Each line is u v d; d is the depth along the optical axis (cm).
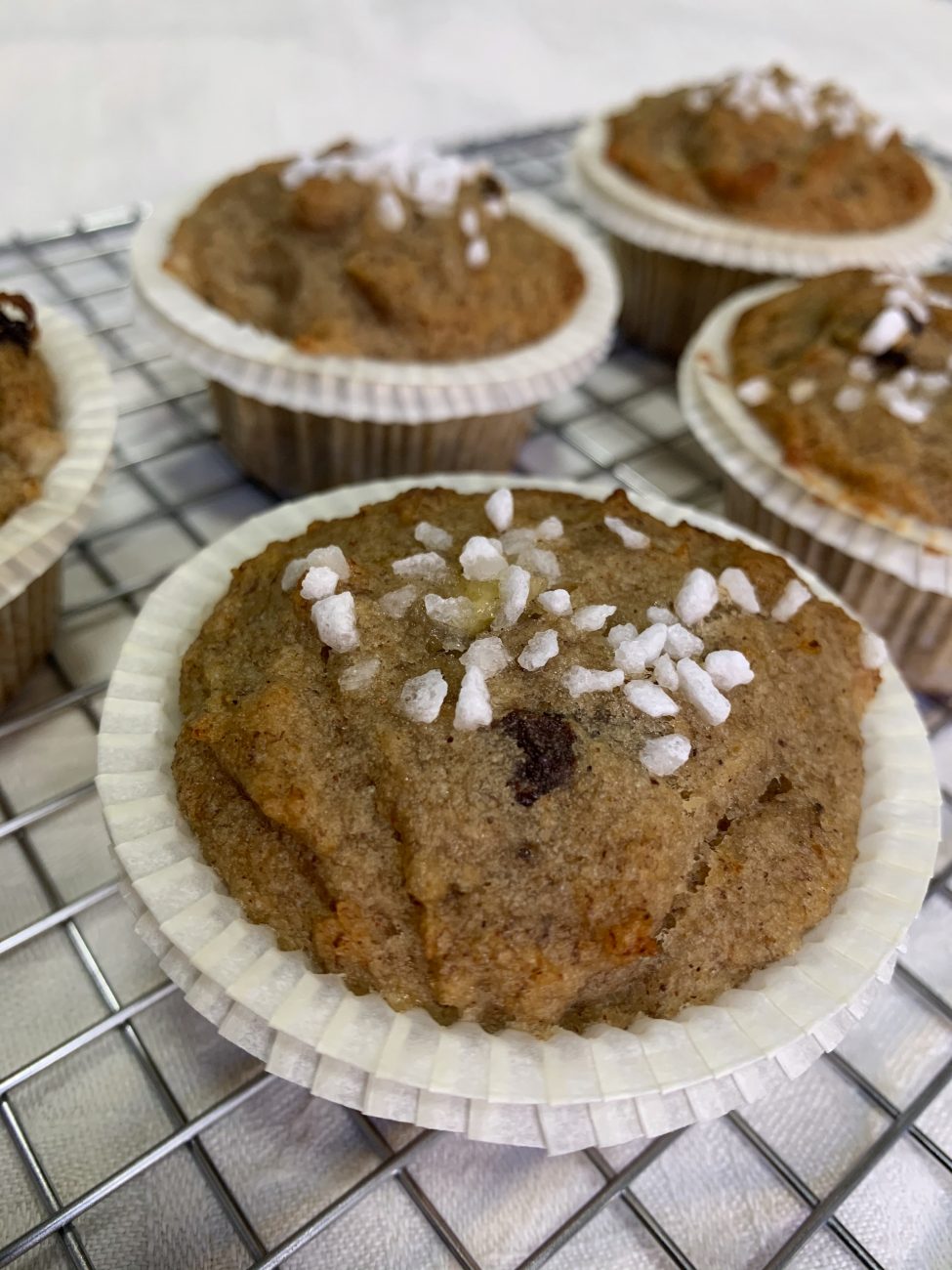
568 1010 7
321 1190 8
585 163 17
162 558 13
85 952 9
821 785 8
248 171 14
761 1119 8
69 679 11
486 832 7
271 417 13
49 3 25
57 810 10
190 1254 7
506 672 8
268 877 7
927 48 29
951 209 17
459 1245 7
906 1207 8
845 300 13
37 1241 7
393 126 23
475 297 13
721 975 7
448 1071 7
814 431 12
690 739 8
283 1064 7
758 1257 8
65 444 10
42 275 17
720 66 27
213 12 26
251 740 7
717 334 14
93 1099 8
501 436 14
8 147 20
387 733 7
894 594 12
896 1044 9
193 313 12
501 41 27
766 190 16
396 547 9
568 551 9
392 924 7
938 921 10
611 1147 8
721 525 10
